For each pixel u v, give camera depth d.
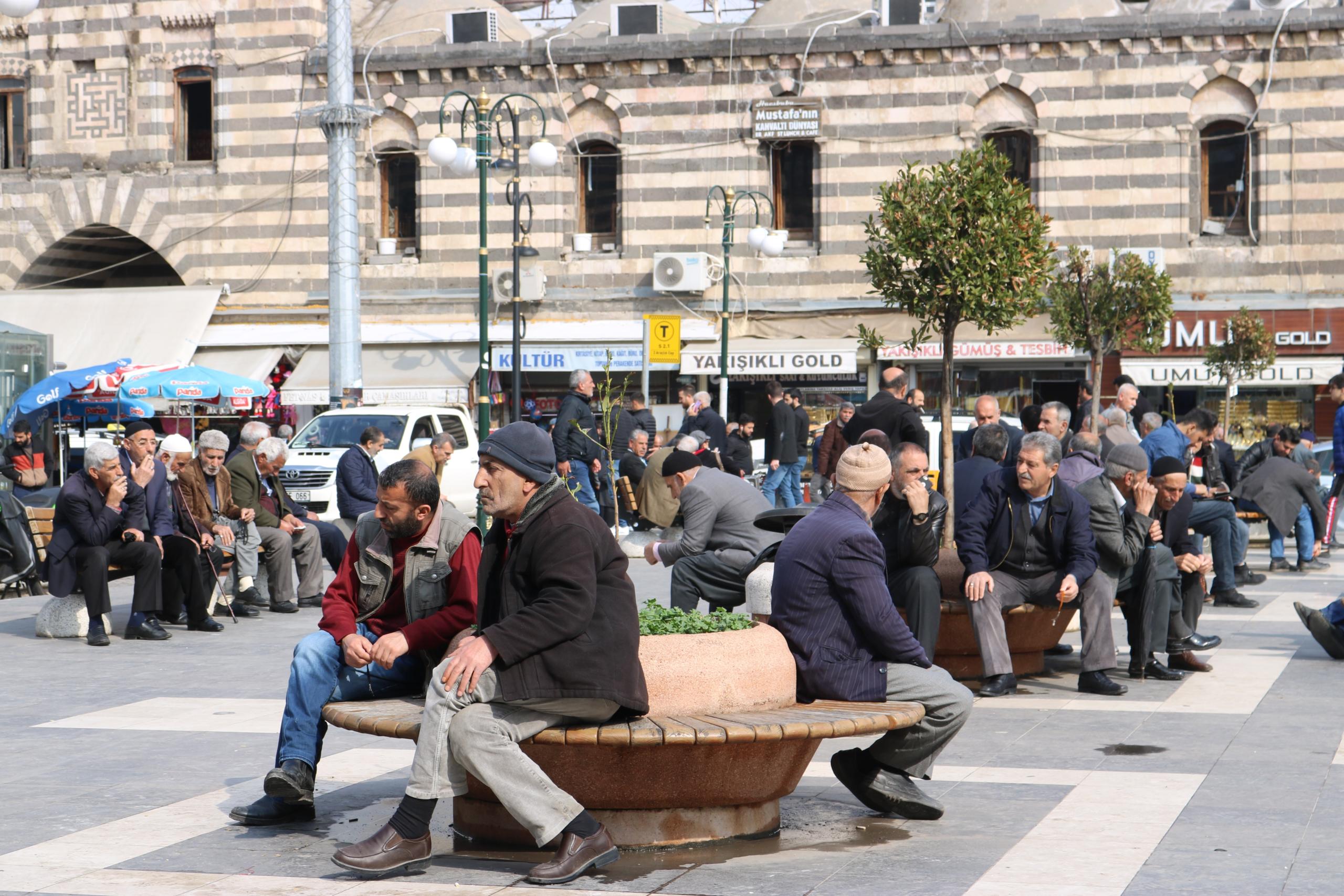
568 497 5.90
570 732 5.75
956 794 7.29
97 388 26.72
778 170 33.31
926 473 9.48
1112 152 31.58
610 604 5.83
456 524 6.80
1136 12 33.16
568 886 5.70
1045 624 10.77
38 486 19.88
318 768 8.05
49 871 5.95
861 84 32.44
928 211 14.10
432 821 6.98
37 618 13.91
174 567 13.98
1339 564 19.86
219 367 34.19
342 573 7.01
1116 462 10.42
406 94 34.19
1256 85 31.14
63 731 9.02
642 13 33.94
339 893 5.62
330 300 27.30
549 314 33.91
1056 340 28.77
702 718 5.99
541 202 33.81
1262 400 31.66
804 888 5.62
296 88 34.69
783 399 25.62
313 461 23.16
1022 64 31.86
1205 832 6.46
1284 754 8.18
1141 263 25.97
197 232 35.22
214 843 6.42
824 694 6.59
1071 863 5.96
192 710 9.75
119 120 35.50
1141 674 10.80
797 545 6.70
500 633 5.71
